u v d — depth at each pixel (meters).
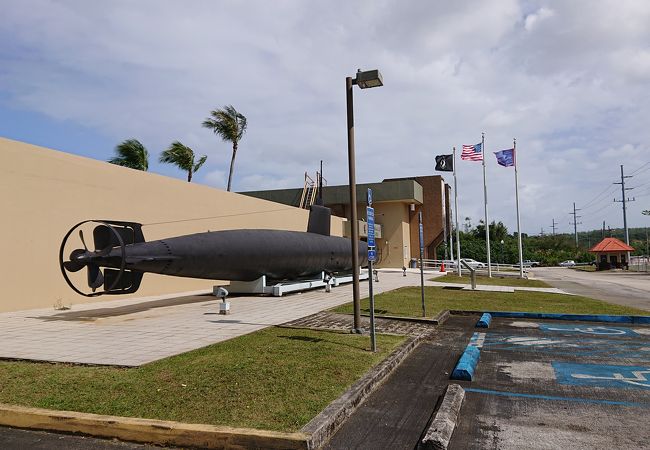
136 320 11.18
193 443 4.44
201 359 6.99
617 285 29.62
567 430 4.84
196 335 9.13
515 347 9.16
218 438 4.38
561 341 9.79
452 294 19.03
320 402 5.25
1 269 13.24
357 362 7.05
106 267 11.86
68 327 10.20
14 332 9.59
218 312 12.59
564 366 7.61
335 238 23.03
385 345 8.51
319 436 4.46
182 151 34.81
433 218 46.81
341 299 15.91
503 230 78.00
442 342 9.63
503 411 5.43
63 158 15.22
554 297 18.42
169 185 19.64
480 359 8.12
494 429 4.87
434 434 4.45
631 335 10.51
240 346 7.91
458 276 33.03
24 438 4.67
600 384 6.55
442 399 5.85
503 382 6.66
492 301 16.67
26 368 6.63
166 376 6.14
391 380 6.71
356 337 9.14
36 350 7.79
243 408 5.03
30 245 14.06
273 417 4.79
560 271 57.72
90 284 11.18
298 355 7.30
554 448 4.39
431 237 46.75
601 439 4.60
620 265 57.38
